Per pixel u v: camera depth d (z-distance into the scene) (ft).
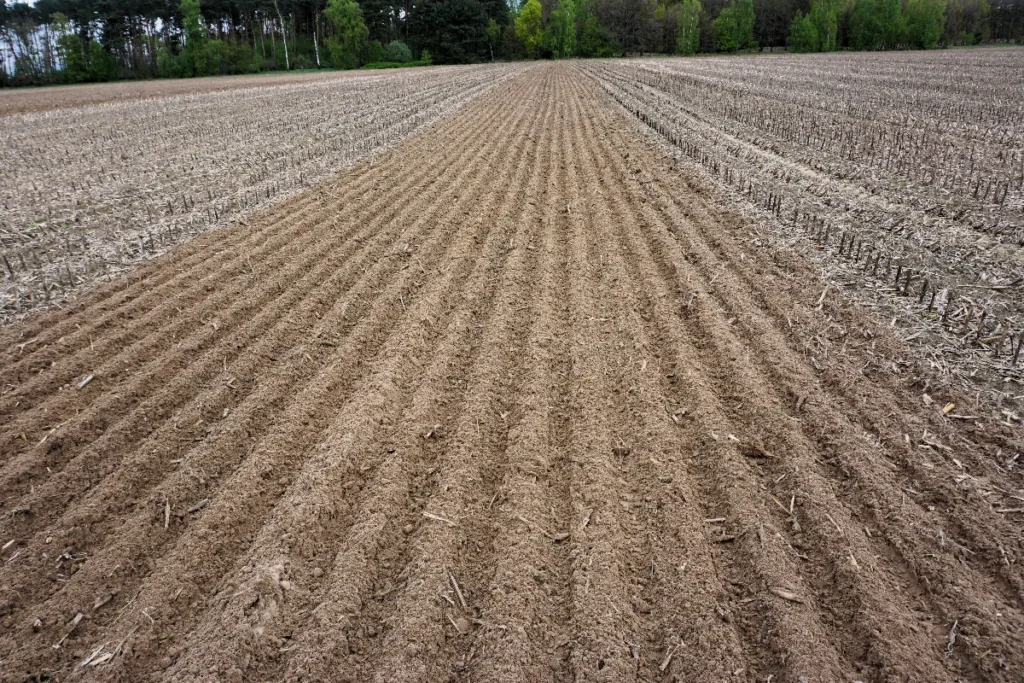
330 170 47.93
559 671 11.10
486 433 17.52
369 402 18.70
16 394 19.76
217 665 11.17
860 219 32.40
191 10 213.05
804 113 68.90
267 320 24.13
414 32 252.42
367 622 12.22
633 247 29.86
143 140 65.36
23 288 27.45
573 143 55.01
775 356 20.25
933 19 200.34
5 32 225.56
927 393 18.26
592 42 258.78
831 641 11.48
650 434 17.06
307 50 260.21
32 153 59.16
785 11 244.63
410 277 27.35
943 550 13.20
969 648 11.16
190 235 33.94
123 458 16.96
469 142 57.31
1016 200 33.06
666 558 13.24
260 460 16.43
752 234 31.17
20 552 14.05
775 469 15.61
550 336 22.43
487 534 14.25
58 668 11.51
